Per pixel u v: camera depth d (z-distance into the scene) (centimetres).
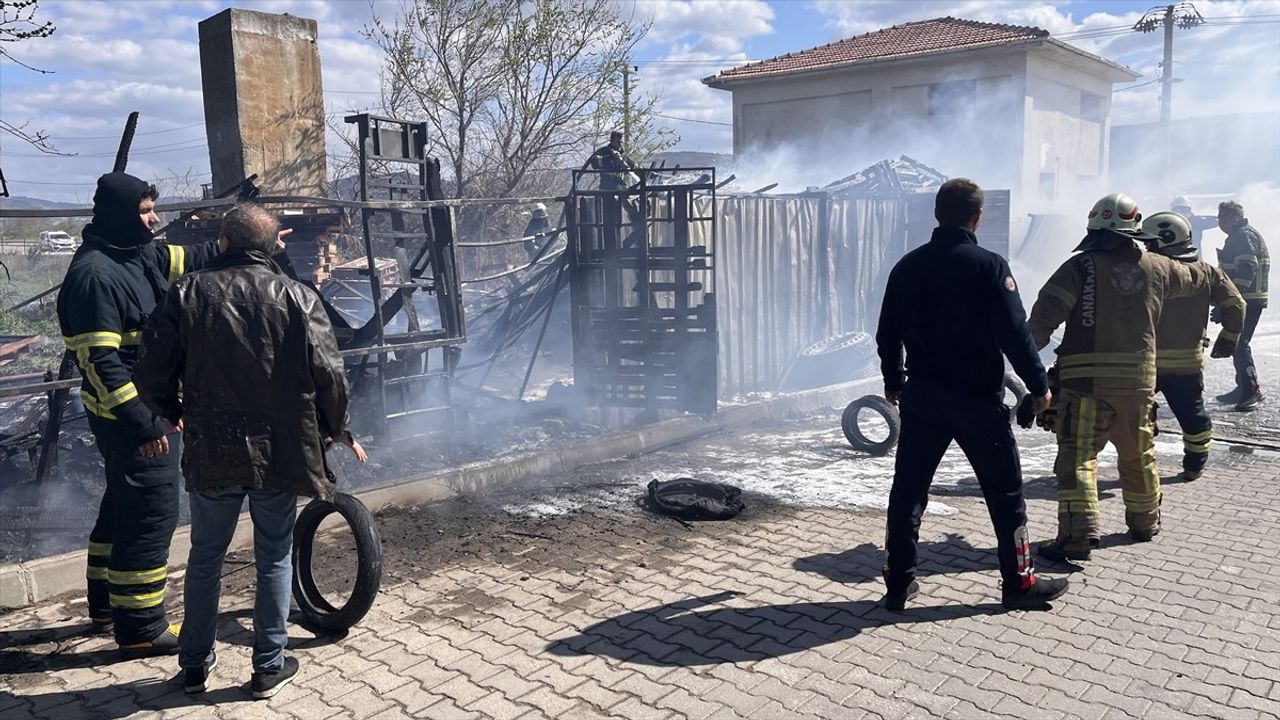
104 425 373
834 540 528
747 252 967
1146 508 508
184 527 524
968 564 482
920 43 2439
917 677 357
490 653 387
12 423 786
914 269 414
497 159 1848
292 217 1013
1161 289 495
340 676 369
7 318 1167
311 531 422
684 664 372
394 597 452
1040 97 2292
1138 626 402
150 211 386
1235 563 477
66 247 2012
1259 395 880
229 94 958
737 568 484
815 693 346
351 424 706
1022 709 331
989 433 406
